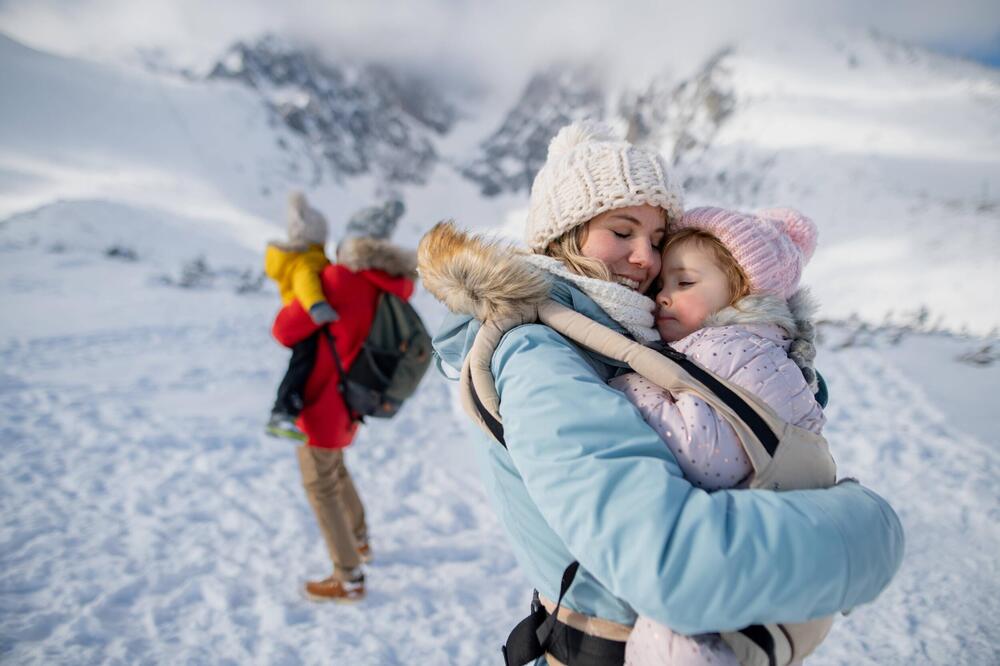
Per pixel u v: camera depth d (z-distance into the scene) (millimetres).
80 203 36719
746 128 118438
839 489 878
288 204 3178
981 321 38656
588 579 1044
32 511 3891
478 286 1057
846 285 49375
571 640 1058
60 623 2867
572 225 1184
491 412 1016
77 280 15406
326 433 3043
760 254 1103
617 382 1037
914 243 54688
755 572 736
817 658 2627
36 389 6426
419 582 3350
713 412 920
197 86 139375
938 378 6852
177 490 4277
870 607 2971
